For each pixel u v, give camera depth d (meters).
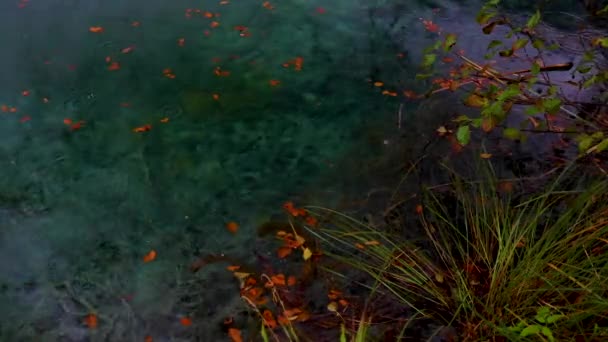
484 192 2.50
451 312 2.16
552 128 2.68
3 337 2.22
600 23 3.20
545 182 2.52
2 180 2.62
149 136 2.78
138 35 3.20
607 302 1.87
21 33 3.18
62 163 2.68
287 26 3.26
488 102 2.24
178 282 2.34
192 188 2.61
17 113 2.84
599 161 2.52
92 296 2.31
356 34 3.22
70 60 3.06
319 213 2.51
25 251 2.43
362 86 2.98
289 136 2.79
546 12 3.29
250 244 2.43
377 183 2.60
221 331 2.21
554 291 2.03
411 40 3.18
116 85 2.96
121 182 2.63
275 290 2.29
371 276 2.30
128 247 2.44
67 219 2.52
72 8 3.33
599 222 2.10
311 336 2.16
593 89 2.80
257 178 2.64
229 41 3.18
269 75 3.03
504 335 1.97
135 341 2.21
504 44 3.11
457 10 3.34
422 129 2.78
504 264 2.18
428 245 2.38
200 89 2.96
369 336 2.14
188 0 3.39
